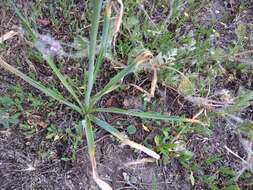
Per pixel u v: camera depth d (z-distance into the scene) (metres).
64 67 0.65
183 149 0.62
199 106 0.66
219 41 0.72
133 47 0.67
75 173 0.60
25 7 0.68
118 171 0.61
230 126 0.66
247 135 0.65
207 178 0.62
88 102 0.59
